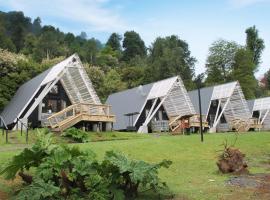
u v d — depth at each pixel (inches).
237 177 546.9
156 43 3730.3
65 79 1438.2
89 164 404.8
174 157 713.0
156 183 419.5
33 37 3661.4
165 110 1745.8
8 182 462.0
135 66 3282.5
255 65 3535.9
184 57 3713.1
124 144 786.2
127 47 4057.6
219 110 1945.1
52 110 1438.2
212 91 1971.0
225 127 1899.6
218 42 3442.4
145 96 1712.6
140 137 1197.1
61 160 405.1
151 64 3270.2
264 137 978.7
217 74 3388.3
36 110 1386.6
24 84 1706.4
